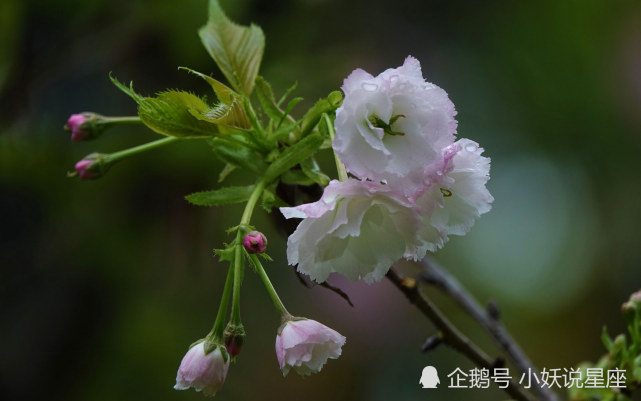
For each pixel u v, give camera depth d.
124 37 0.95
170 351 1.00
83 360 0.98
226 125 0.70
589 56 1.43
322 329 0.68
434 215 0.68
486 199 0.69
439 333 0.75
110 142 0.92
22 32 0.96
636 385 0.77
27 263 0.96
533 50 1.43
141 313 0.99
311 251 0.67
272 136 0.71
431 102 0.67
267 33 0.93
